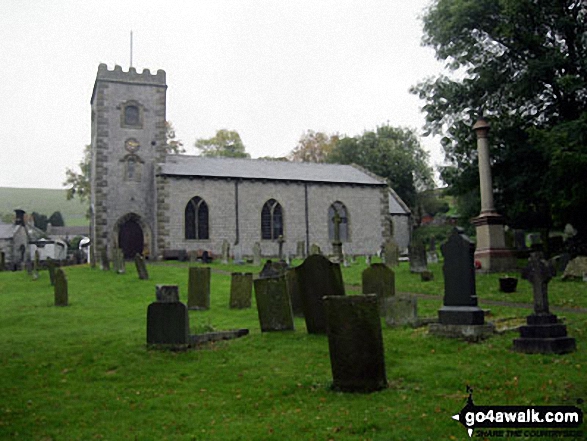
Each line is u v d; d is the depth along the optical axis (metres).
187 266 32.22
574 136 23.84
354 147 66.06
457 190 31.58
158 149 41.16
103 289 22.73
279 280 12.62
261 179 41.88
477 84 29.56
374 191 46.16
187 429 6.67
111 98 40.41
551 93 29.44
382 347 7.94
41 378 9.34
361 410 6.96
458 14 28.27
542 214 31.61
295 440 6.07
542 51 28.38
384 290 15.27
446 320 11.24
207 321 14.77
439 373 8.53
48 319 16.19
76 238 83.50
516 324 12.01
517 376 8.09
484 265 23.56
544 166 28.30
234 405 7.56
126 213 39.75
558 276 21.23
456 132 30.12
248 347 11.09
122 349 11.12
